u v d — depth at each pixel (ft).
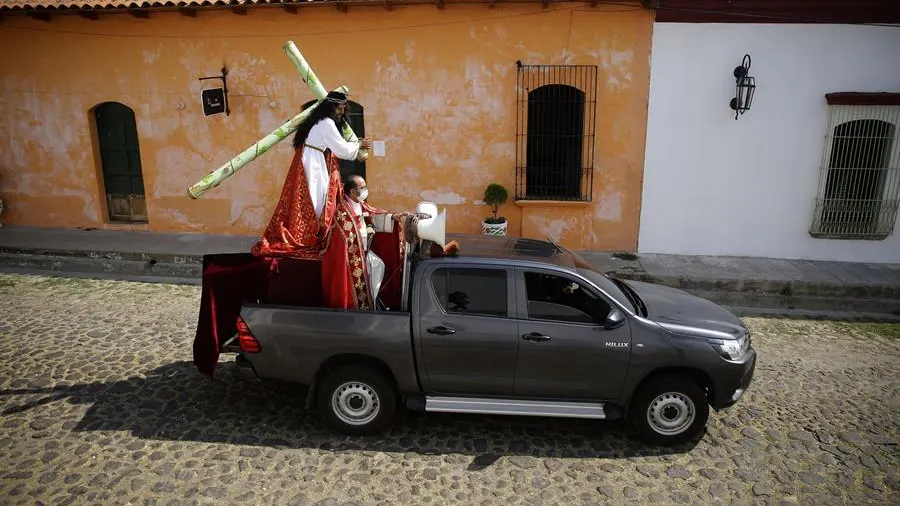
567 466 16.44
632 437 17.90
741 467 16.58
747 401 20.18
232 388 20.27
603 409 17.16
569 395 17.11
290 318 16.90
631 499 15.16
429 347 16.70
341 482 15.53
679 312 18.07
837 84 32.01
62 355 22.47
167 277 32.42
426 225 17.21
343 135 18.04
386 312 16.88
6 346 23.15
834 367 23.02
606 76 32.42
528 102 33.12
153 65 34.76
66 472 15.62
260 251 17.54
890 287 29.66
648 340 16.65
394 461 16.46
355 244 17.22
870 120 32.24
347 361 17.21
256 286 19.19
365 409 17.33
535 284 17.07
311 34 33.37
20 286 30.55
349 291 17.22
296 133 17.79
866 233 33.24
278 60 33.88
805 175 33.04
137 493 14.92
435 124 33.78
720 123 32.68
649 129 32.91
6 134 36.86
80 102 35.81
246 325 16.96
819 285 29.91
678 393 16.99
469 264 17.07
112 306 27.84
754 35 31.65
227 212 36.17
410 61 33.14
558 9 31.81
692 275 30.71
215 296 18.15
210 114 33.68
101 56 35.04
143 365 21.81
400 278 17.88
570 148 33.76
